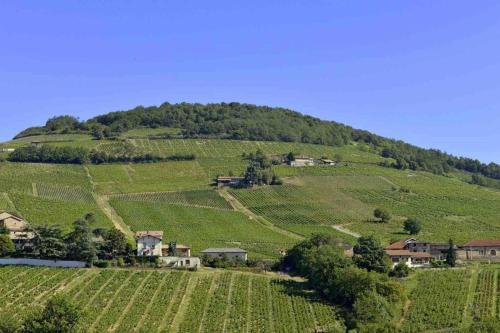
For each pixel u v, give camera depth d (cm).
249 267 18475
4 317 12594
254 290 16088
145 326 13512
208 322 13950
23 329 11750
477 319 14688
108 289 15300
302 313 14850
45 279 15588
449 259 19500
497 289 16538
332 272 16112
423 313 15125
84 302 14475
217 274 17050
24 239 18350
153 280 16088
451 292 16475
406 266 18250
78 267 16638
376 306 14525
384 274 16488
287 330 13825
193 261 17812
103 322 13538
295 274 18200
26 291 14800
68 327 11650
